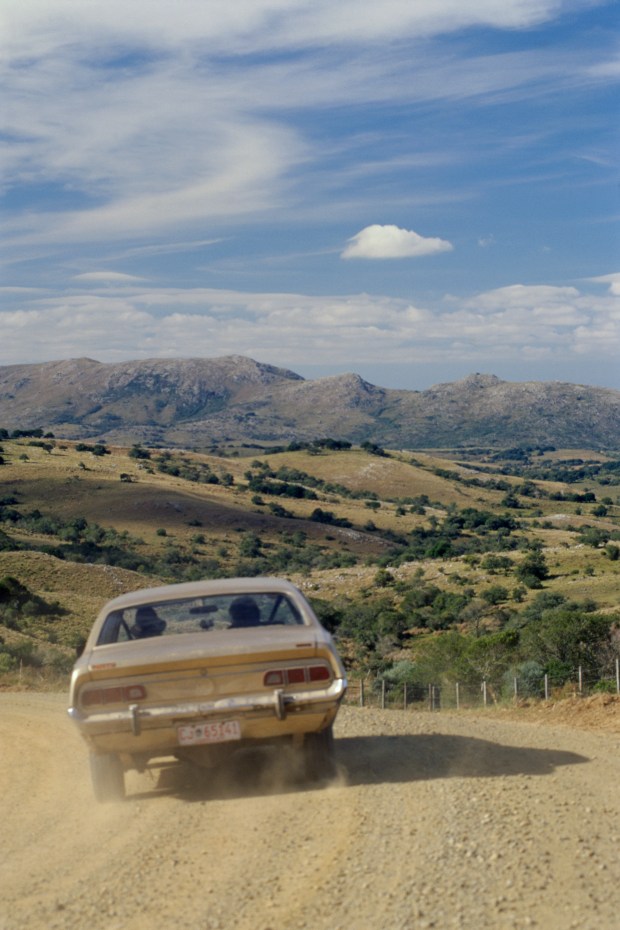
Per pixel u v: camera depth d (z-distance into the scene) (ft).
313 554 574.56
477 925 13.70
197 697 22.70
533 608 287.89
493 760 26.94
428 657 129.80
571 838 17.92
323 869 17.01
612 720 36.76
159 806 23.71
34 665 116.67
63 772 31.94
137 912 15.61
